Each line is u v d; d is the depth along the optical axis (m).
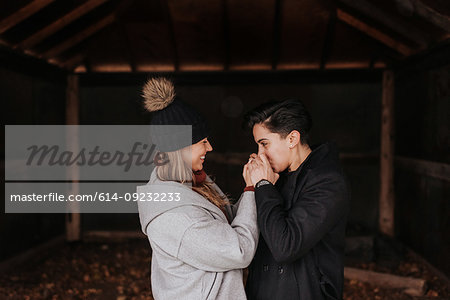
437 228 4.62
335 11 5.25
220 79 6.50
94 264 5.45
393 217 6.25
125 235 6.77
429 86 4.86
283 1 5.20
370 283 4.55
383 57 6.05
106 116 6.84
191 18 5.50
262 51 6.07
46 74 5.75
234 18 5.49
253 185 1.65
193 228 1.47
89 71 6.46
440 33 4.34
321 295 1.62
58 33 5.22
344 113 6.68
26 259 5.32
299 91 6.73
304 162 1.68
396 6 4.26
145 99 1.60
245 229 1.52
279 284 1.64
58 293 4.36
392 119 6.23
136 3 5.29
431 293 4.23
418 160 5.12
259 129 1.69
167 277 1.58
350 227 6.61
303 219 1.51
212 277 1.51
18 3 3.96
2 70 4.68
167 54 6.17
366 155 6.56
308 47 5.96
